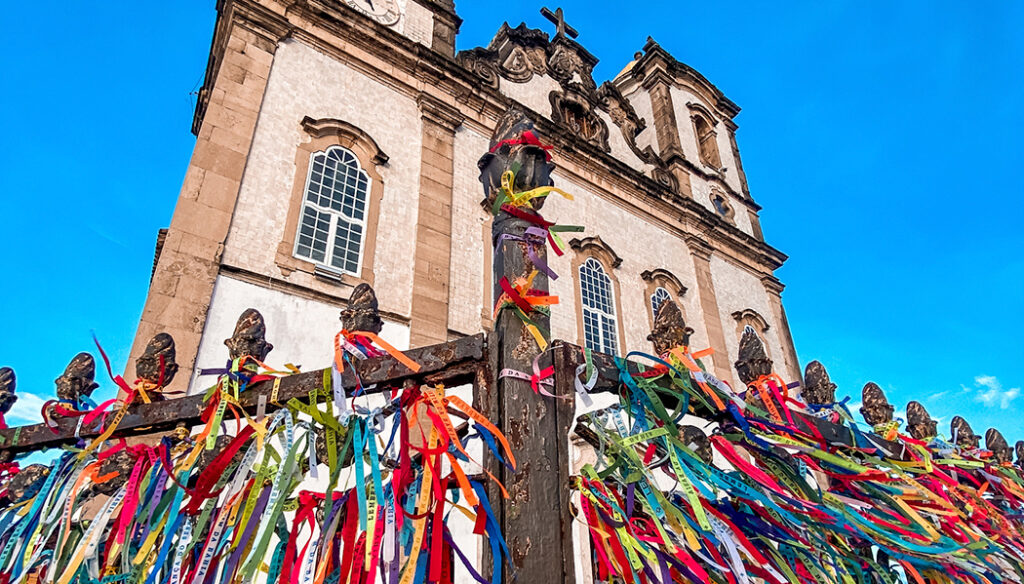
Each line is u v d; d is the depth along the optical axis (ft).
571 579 6.04
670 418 7.57
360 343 7.81
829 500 8.39
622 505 7.11
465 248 34.60
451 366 7.04
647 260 47.55
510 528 5.95
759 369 10.03
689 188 57.26
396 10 40.78
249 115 29.30
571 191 45.21
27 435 8.52
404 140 35.60
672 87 66.80
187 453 8.09
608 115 54.75
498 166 8.91
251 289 25.35
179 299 23.11
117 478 8.05
